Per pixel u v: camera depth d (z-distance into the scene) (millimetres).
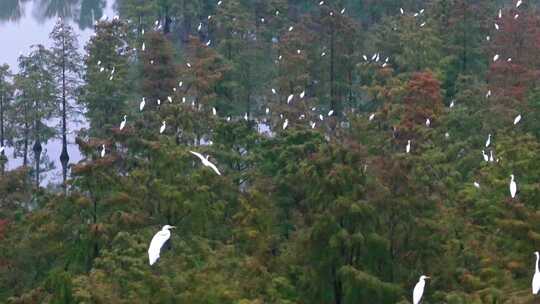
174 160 50844
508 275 40781
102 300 35625
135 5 111250
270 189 53625
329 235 43219
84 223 46656
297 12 121562
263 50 96562
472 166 60938
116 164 52938
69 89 90000
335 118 81062
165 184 48875
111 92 85938
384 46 93875
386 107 69562
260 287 41031
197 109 72875
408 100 70250
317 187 45156
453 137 69188
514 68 78500
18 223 51344
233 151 61562
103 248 43656
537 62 83188
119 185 48844
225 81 89562
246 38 99375
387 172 45781
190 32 118312
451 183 52906
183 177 50125
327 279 43500
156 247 24641
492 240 44344
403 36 90438
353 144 51500
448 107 78188
